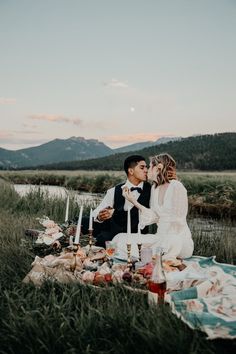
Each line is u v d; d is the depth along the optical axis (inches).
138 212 232.1
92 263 171.9
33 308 135.2
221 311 130.3
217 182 783.1
